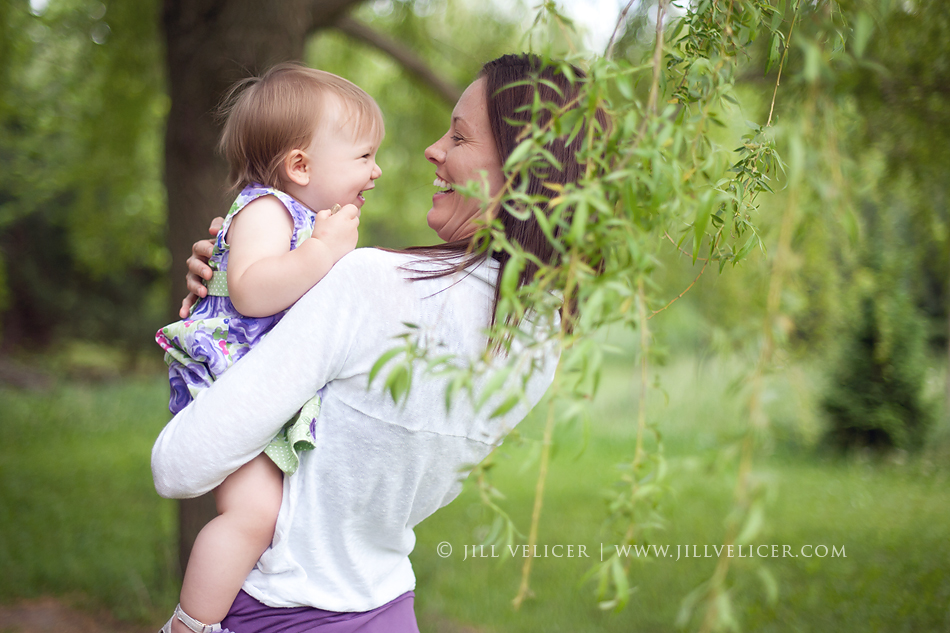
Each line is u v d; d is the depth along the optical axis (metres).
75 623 4.21
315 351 1.03
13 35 5.52
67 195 13.65
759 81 3.21
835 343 5.58
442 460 1.14
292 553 1.12
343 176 1.38
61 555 5.11
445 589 4.73
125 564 4.96
